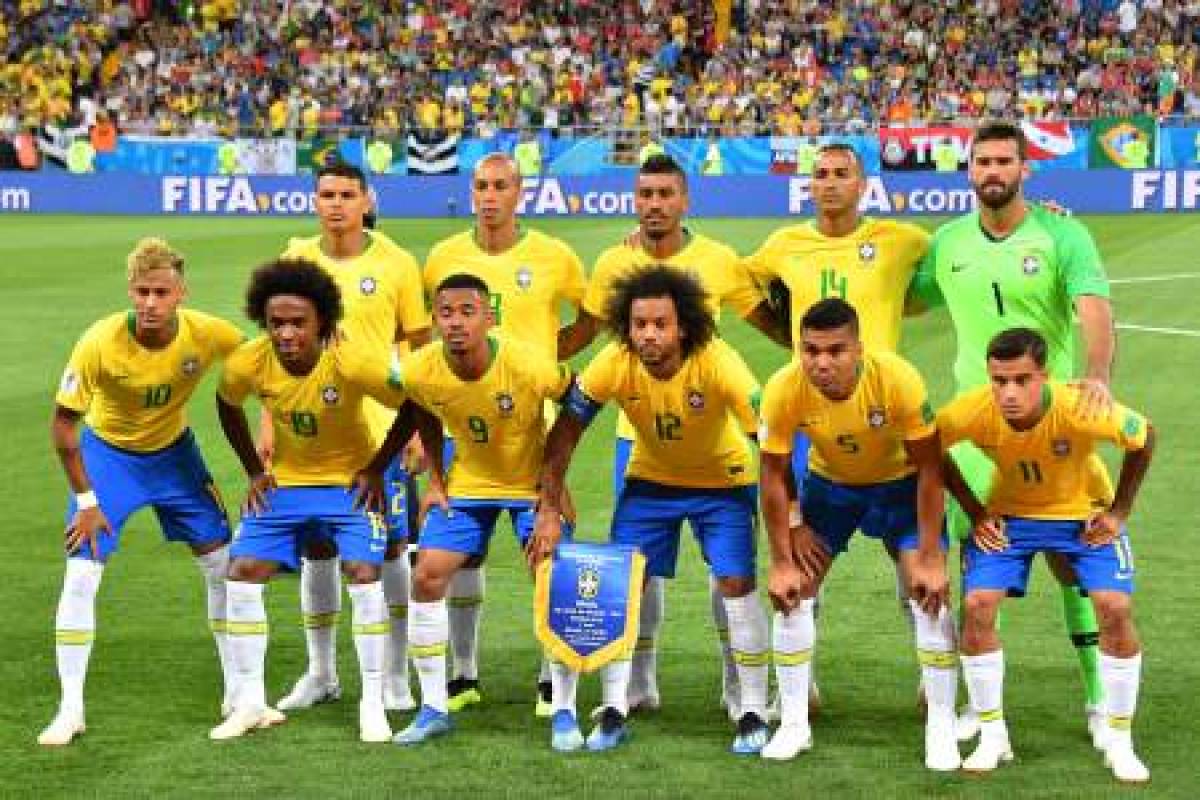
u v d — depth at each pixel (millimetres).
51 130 43031
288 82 46594
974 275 8023
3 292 25250
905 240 8453
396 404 7809
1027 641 9133
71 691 7734
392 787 6965
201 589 10375
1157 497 12203
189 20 48594
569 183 40906
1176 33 45219
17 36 48188
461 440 7828
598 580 7562
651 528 7922
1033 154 40031
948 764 7172
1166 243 31516
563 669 7594
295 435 7820
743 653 7594
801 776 7098
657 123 43719
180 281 7746
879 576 10438
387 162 41844
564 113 44062
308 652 8977
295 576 10750
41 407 16109
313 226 38094
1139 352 18828
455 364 7602
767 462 7340
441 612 7707
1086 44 45125
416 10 48312
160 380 7855
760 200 40375
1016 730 7742
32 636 9328
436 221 40000
